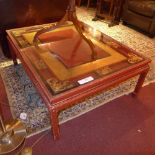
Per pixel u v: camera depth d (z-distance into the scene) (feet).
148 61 4.51
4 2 5.35
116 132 4.27
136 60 4.52
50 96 3.37
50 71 4.05
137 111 4.82
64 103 3.51
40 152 3.80
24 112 4.63
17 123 4.00
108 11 10.74
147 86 5.67
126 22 9.59
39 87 3.72
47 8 6.29
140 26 8.86
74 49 4.93
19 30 5.67
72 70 4.12
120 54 4.77
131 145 4.02
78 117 4.56
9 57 6.58
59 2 6.41
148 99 5.21
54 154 3.78
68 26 5.89
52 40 5.28
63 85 3.65
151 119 4.62
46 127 4.26
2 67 6.21
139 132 4.30
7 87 5.37
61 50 4.86
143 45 7.92
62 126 4.33
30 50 4.77
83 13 11.51
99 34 5.69
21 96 5.09
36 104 4.86
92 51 4.68
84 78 3.87
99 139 4.10
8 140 3.64
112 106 4.91
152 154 3.88
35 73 3.96
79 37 5.45
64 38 5.41
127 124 4.46
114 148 3.94
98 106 4.88
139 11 8.49
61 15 6.78
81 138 4.10
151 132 4.31
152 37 8.58
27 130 4.18
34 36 5.18
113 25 9.77
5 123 3.99
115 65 4.34
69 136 4.12
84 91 3.71
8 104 4.82
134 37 8.58
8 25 5.86
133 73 4.36
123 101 5.08
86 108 4.80
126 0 9.02
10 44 5.52
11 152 3.55
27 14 5.99
